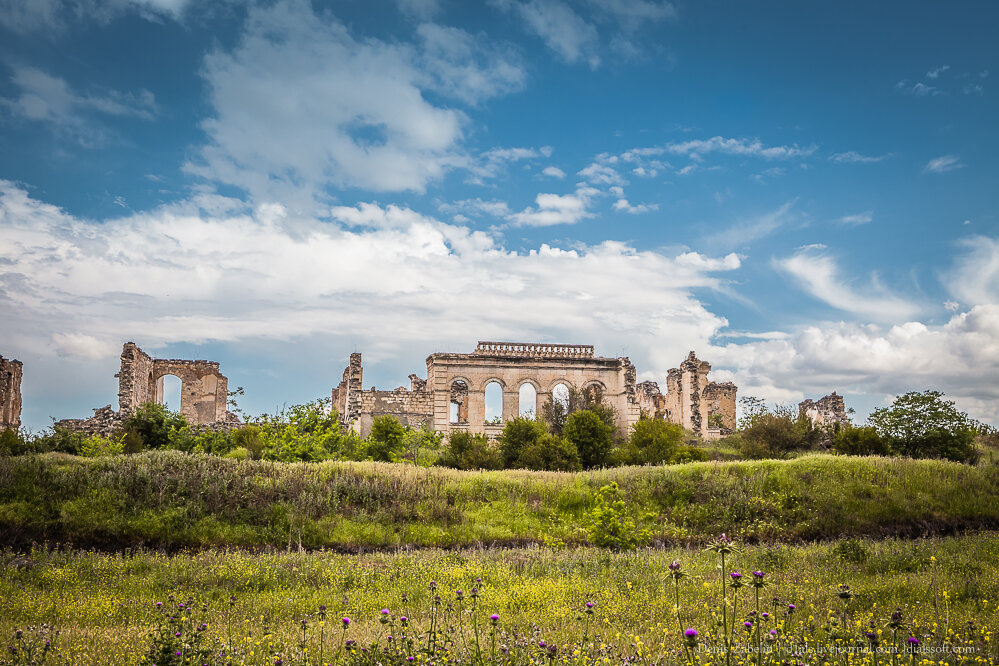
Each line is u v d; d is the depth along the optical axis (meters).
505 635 12.06
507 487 32.94
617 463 46.00
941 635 11.57
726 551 10.02
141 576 19.52
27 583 18.52
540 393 64.94
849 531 28.94
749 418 57.62
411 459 47.94
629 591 17.06
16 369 57.50
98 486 28.02
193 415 66.38
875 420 48.44
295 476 31.44
